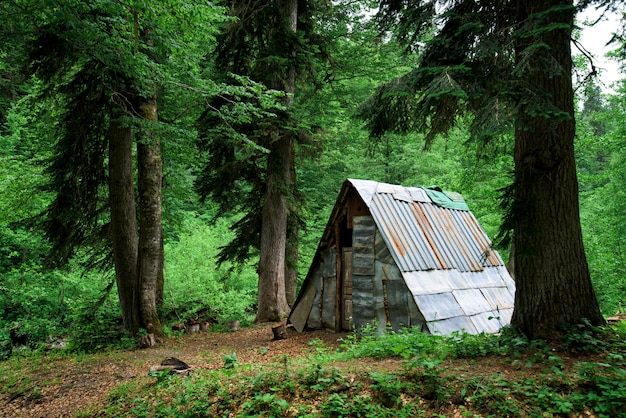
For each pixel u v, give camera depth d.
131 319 11.16
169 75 9.92
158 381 7.04
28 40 8.41
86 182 11.52
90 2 7.25
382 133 7.97
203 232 18.41
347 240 11.55
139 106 10.81
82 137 10.88
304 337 11.21
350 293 11.24
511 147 13.56
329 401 5.23
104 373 8.14
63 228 11.37
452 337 7.06
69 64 9.35
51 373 8.25
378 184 11.34
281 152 14.44
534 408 4.50
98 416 6.29
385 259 10.12
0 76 18.09
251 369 6.92
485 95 6.25
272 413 5.26
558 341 5.91
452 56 6.00
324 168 20.38
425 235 11.19
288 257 16.50
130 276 11.20
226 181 14.30
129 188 11.27
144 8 6.95
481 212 18.25
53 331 13.70
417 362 5.60
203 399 5.93
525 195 6.28
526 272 6.40
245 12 13.66
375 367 6.02
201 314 14.62
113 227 11.22
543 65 5.47
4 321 14.40
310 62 13.74
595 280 15.60
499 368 5.51
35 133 15.36
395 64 17.48
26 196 12.44
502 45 5.82
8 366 9.00
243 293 16.06
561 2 5.43
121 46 7.84
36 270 15.62
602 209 16.59
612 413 4.27
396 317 9.77
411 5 7.12
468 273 11.48
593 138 14.71
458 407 4.82
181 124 14.36
